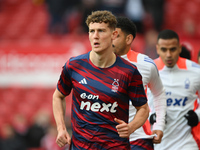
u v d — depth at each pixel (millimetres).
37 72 46125
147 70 17375
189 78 20078
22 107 47500
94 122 13992
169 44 19672
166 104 19344
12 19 60156
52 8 52781
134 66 14242
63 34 52875
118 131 13406
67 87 14797
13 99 47781
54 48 45812
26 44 49000
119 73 14094
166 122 19328
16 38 56969
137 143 17578
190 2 59688
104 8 48625
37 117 41250
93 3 48812
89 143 14008
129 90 14258
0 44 51281
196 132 19984
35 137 39281
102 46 13680
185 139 19797
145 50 40969
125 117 14312
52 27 53094
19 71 46625
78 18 54406
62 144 14492
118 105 14062
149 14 50781
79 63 14312
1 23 59594
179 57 20656
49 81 45969
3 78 46875
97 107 13977
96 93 13977
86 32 49188
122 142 14078
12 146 38062
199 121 19844
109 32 13750
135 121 14203
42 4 61531
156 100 18016
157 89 17938
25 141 39438
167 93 20078
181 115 19844
